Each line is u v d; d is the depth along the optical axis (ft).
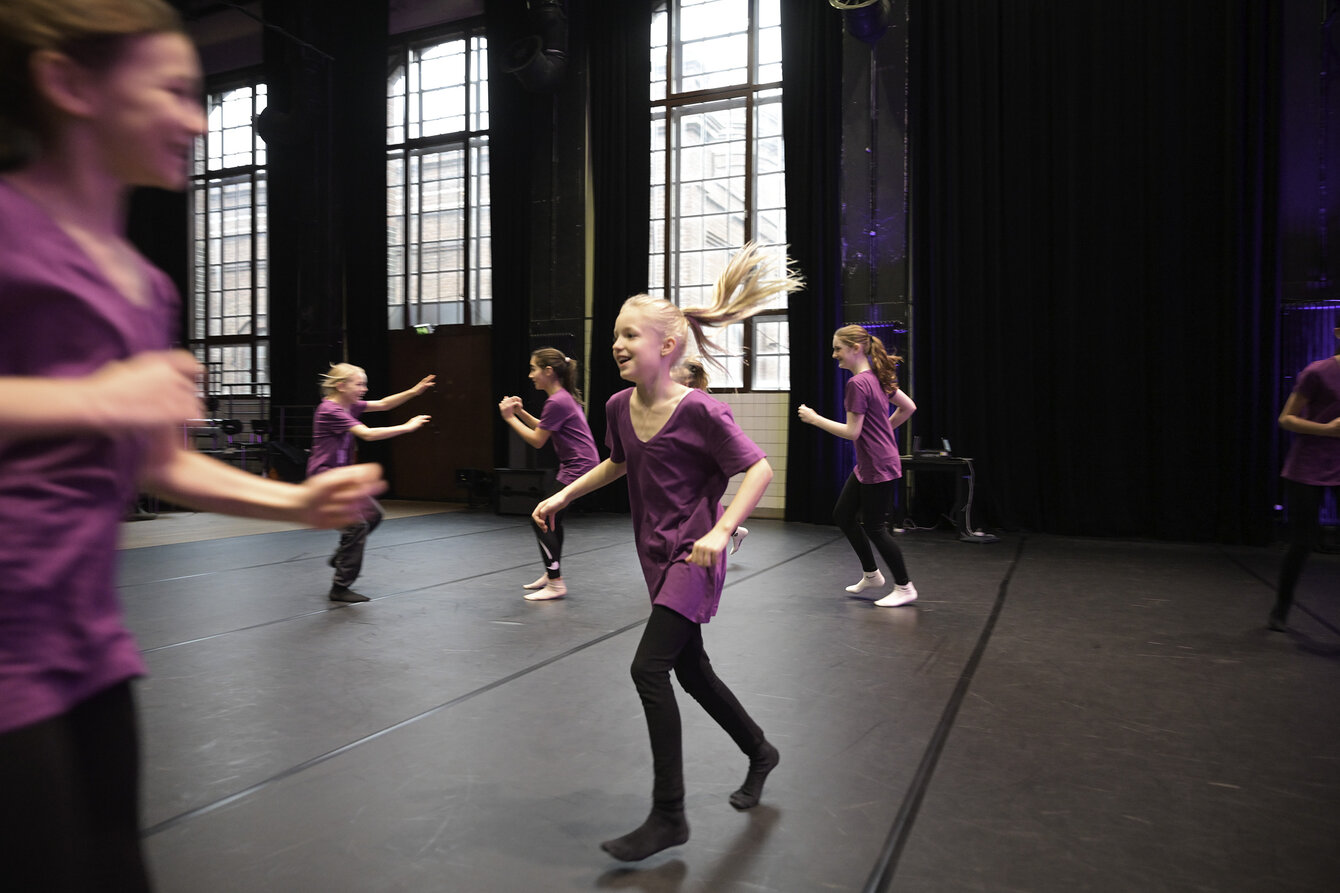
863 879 5.77
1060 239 24.86
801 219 27.91
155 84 2.69
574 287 32.22
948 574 18.45
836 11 27.30
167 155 2.80
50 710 2.47
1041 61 24.99
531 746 8.34
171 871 5.85
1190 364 23.43
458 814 6.81
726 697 6.84
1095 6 24.22
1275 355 22.62
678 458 6.59
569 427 15.72
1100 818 6.73
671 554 6.54
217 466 3.16
